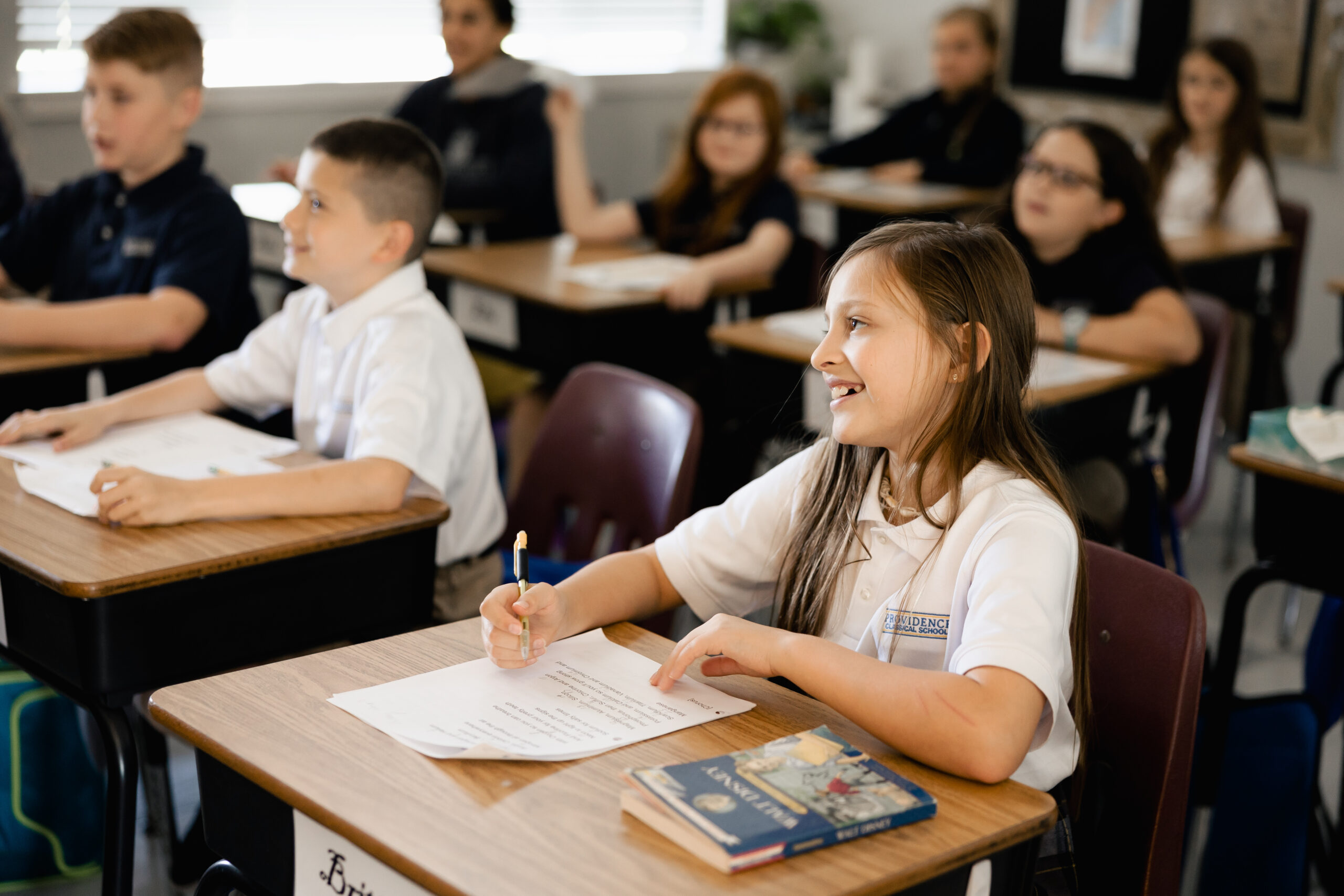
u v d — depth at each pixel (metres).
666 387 1.91
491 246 3.58
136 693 1.42
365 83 4.97
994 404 1.18
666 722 1.06
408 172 1.80
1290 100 4.50
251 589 1.49
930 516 1.19
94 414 1.85
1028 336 1.20
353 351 1.83
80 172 4.38
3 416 2.22
